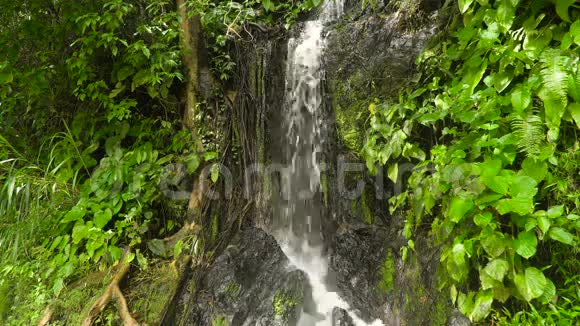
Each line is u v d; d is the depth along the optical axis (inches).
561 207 60.3
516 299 69.5
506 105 71.5
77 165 118.0
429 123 86.3
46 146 127.2
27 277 102.1
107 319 95.7
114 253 103.7
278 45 144.6
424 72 93.6
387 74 101.0
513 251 63.2
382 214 104.9
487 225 65.7
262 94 139.9
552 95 62.6
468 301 70.9
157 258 112.6
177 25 121.3
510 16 72.6
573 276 63.2
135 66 118.2
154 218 118.3
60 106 128.9
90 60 122.4
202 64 129.6
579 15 69.8
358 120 106.0
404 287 93.0
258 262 116.2
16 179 110.6
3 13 121.0
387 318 98.9
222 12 138.5
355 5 143.8
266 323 100.8
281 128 141.3
